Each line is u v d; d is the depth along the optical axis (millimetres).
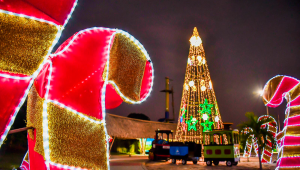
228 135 14016
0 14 2902
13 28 2996
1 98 2975
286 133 7715
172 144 15539
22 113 12000
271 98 8617
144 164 13906
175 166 13711
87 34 4012
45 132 3533
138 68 4902
